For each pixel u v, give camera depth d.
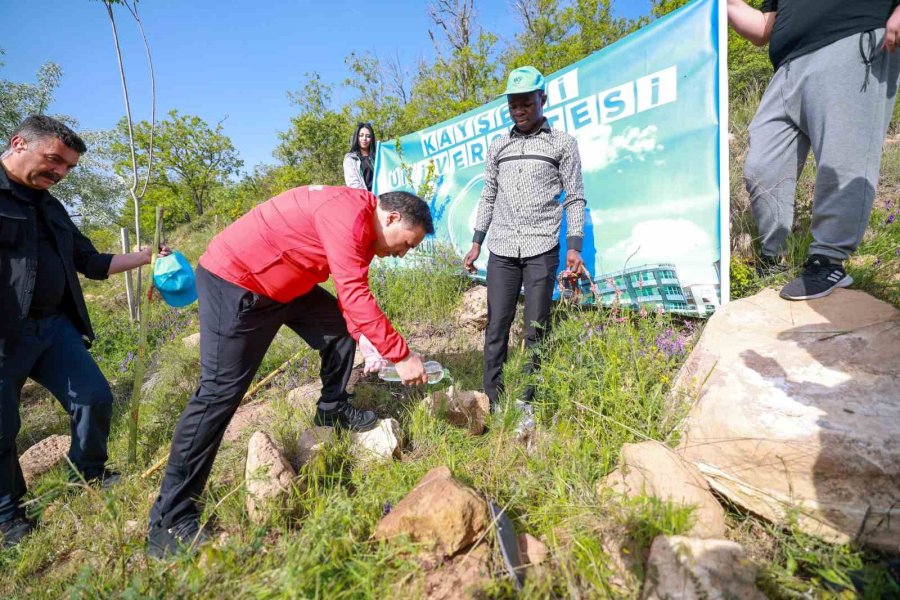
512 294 2.54
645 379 2.21
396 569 1.48
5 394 2.17
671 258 2.82
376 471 2.12
